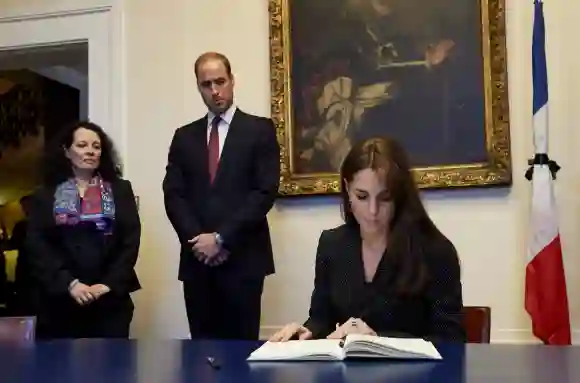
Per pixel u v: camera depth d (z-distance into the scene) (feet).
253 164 10.93
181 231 10.75
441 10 12.85
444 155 12.61
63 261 11.00
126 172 14.21
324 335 6.79
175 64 14.19
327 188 12.93
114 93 14.46
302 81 13.38
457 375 4.45
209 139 11.23
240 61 13.84
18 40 15.35
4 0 15.44
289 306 13.15
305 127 13.29
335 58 13.26
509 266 12.30
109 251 11.23
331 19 13.34
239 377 4.48
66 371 4.83
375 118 13.00
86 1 14.87
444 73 12.75
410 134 12.80
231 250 10.54
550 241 11.28
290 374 4.56
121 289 11.02
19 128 20.01
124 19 14.56
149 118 14.23
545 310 11.17
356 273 6.85
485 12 12.53
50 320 11.05
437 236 6.76
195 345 6.05
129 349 5.86
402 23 13.03
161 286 13.89
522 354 5.29
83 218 11.12
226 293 10.61
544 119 11.50
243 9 13.92
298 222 13.24
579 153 12.11
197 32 14.11
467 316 8.00
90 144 11.41
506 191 12.41
